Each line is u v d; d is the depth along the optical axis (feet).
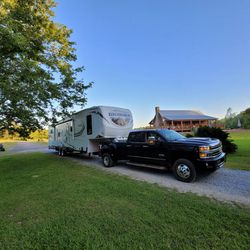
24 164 36.37
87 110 34.88
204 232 9.71
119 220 11.34
